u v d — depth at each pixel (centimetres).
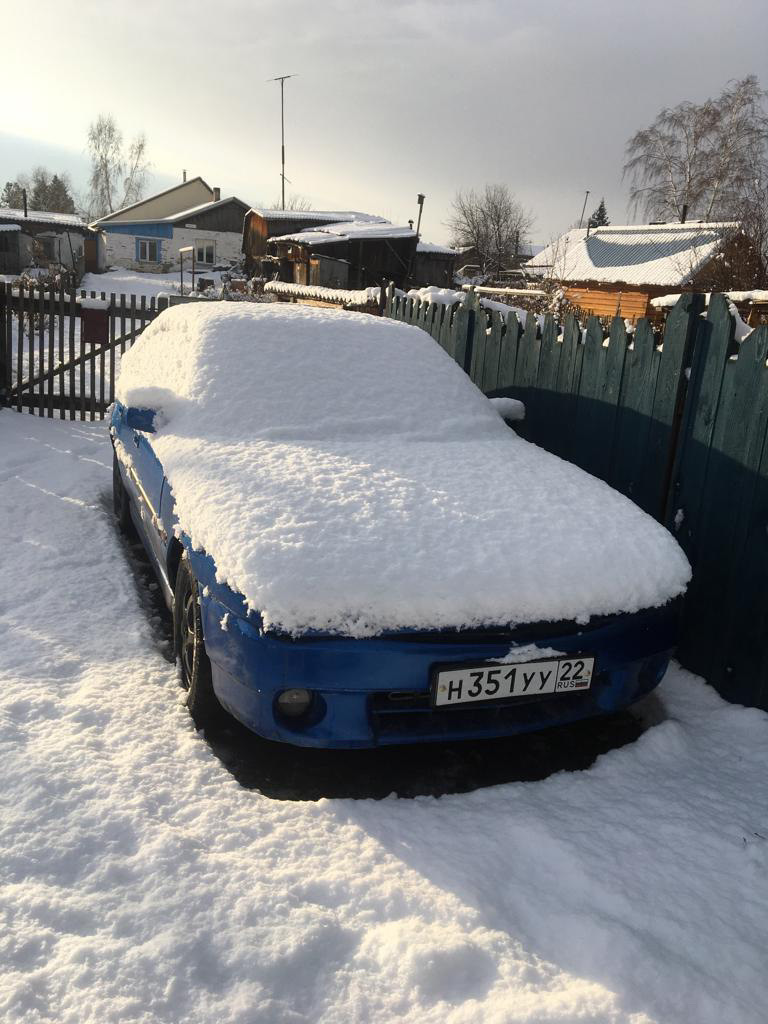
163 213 4584
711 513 340
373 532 257
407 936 191
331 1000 176
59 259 3831
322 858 220
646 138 2459
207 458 308
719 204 2325
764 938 203
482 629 243
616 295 2114
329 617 232
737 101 2350
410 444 352
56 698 287
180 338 411
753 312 673
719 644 337
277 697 239
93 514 508
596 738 311
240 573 239
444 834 236
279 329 397
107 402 827
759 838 239
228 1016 168
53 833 218
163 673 319
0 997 167
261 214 3238
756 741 300
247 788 262
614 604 258
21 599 375
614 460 407
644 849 233
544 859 228
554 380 462
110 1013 166
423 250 2847
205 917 193
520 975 183
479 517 278
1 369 807
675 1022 174
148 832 221
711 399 338
